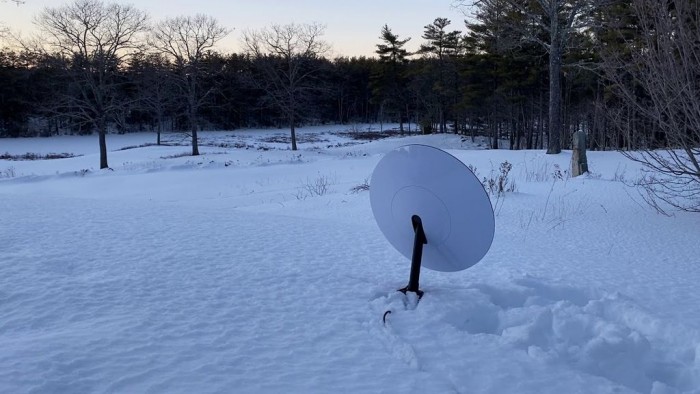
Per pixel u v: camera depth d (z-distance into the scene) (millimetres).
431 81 71500
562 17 29438
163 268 5898
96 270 5734
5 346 3770
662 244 9000
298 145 61125
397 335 4340
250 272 5957
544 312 4844
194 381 3463
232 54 82375
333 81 94812
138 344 3967
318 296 5309
